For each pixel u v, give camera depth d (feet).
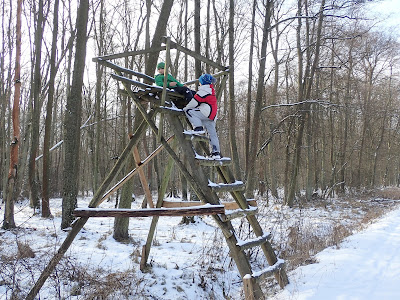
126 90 17.47
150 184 83.35
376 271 19.85
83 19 35.47
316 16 49.73
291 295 16.63
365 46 98.48
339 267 21.06
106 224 39.09
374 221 42.70
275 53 71.82
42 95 56.44
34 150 48.16
